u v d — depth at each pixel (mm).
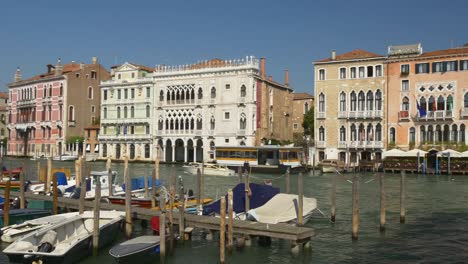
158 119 65875
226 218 18094
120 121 69125
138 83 67438
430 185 36719
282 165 46188
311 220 21594
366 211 24188
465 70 47938
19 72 85562
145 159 66812
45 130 77188
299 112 79812
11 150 84625
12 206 22500
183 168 52531
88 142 73312
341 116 54094
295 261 15656
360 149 52969
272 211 18859
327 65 55156
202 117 62031
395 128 51281
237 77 59625
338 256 16172
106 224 16906
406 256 16156
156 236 16234
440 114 48906
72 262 14914
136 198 22750
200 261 15648
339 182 39500
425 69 49938
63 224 16203
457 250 16828
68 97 73750
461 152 45844
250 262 15531
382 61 52125
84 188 18875
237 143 59438
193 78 62844
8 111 86188
